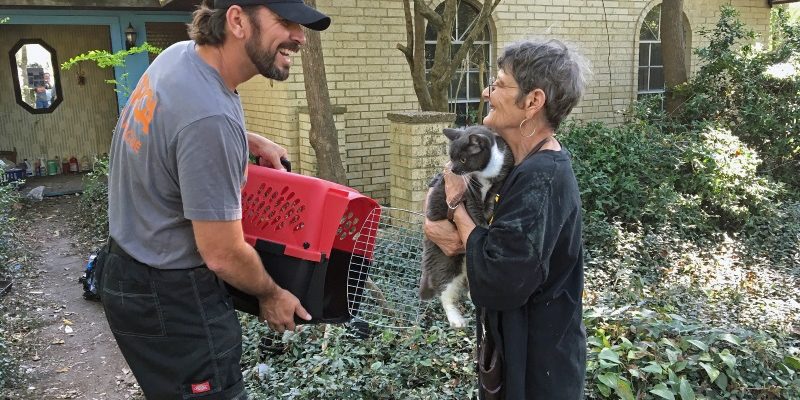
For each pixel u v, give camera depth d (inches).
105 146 499.8
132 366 85.9
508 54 78.1
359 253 104.0
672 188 291.7
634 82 431.2
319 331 172.4
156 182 78.2
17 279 258.2
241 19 76.1
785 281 249.3
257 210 90.4
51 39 471.5
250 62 79.3
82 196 394.9
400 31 351.9
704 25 443.2
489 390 82.8
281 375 156.5
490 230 75.7
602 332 150.1
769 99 368.2
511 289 73.7
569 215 76.6
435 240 88.9
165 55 81.0
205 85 76.1
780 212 305.1
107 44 486.3
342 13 334.3
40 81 474.6
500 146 85.5
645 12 424.2
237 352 86.3
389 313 112.3
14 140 474.0
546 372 80.0
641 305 180.2
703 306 199.9
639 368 139.9
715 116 374.9
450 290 104.1
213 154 74.3
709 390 139.0
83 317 221.5
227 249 77.4
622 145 300.4
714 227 293.3
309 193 89.1
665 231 272.1
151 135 76.2
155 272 80.5
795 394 140.1
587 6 402.6
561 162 76.3
